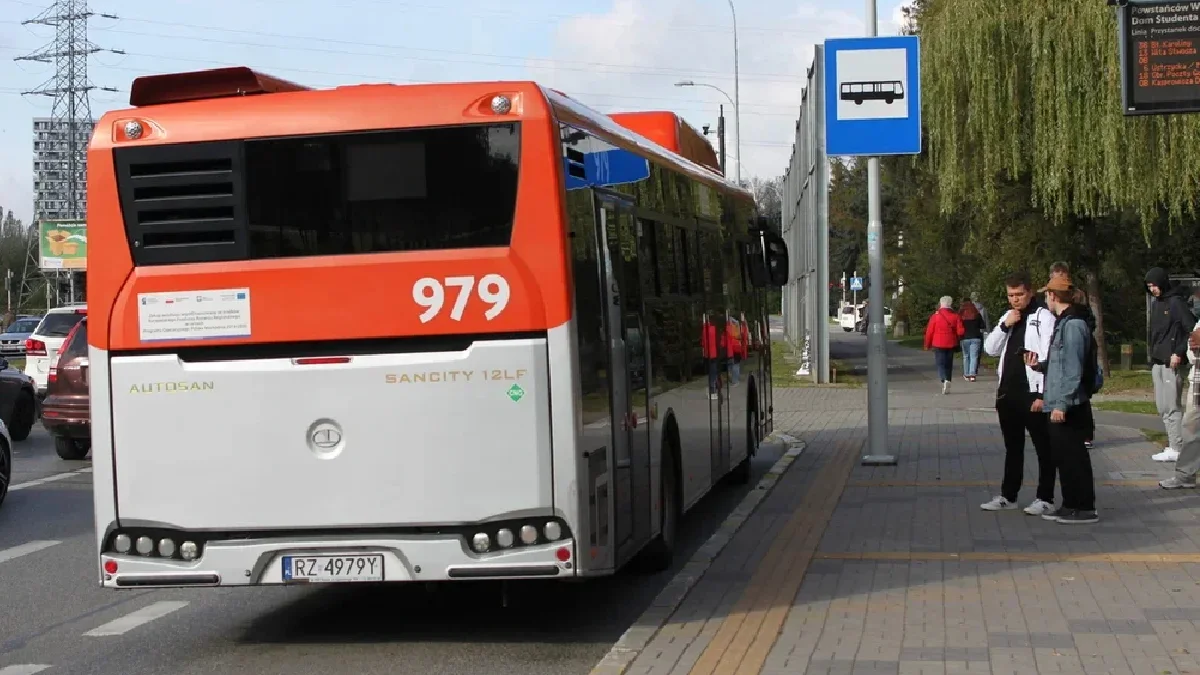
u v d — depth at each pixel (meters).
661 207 10.41
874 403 16.11
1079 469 11.46
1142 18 13.94
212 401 7.63
